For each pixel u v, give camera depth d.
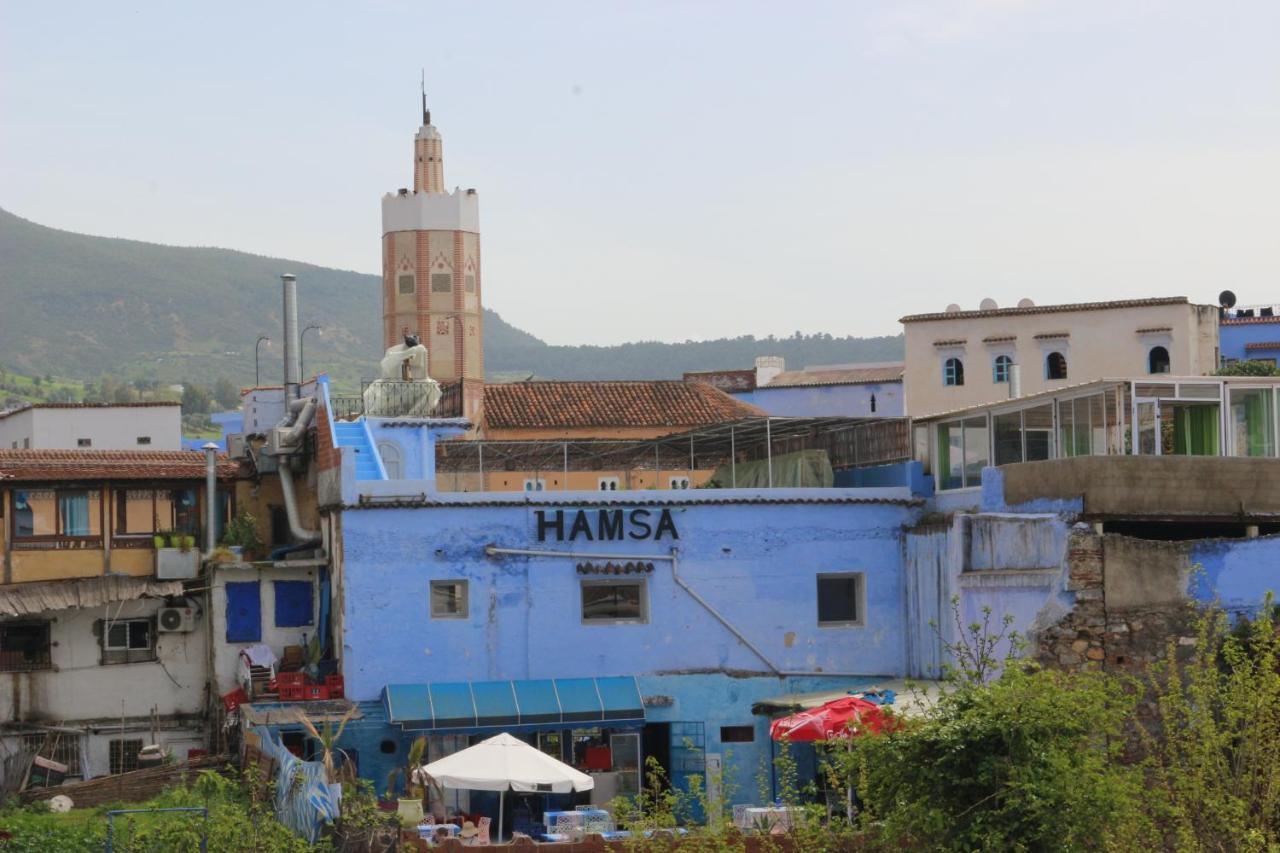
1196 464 36.09
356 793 33.25
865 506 44.25
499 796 39.50
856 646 44.00
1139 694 28.48
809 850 27.70
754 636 43.56
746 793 42.62
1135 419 38.06
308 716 40.34
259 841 31.55
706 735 42.97
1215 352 78.56
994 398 80.12
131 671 45.25
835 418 46.06
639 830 29.55
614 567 42.88
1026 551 37.19
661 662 43.06
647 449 55.84
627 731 42.69
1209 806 25.38
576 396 69.56
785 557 43.81
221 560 45.25
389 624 41.88
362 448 47.31
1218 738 25.92
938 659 42.19
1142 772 28.34
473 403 66.50
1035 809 24.73
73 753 44.53
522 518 42.69
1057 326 79.00
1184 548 35.59
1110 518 35.59
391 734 41.31
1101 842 25.00
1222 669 34.56
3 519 44.94
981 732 25.42
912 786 25.97
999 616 37.94
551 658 42.56
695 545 43.50
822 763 29.39
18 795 40.41
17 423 77.38
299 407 50.12
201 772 39.62
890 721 27.34
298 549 46.84
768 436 46.75
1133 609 35.41
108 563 45.62
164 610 45.53
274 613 45.12
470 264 110.06
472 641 42.22
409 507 42.12
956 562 40.03
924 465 44.75
